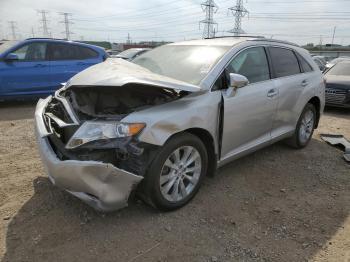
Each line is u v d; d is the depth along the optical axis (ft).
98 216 10.53
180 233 9.93
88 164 8.86
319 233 10.34
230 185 13.17
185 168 10.96
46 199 11.41
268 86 14.15
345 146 18.19
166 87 9.86
